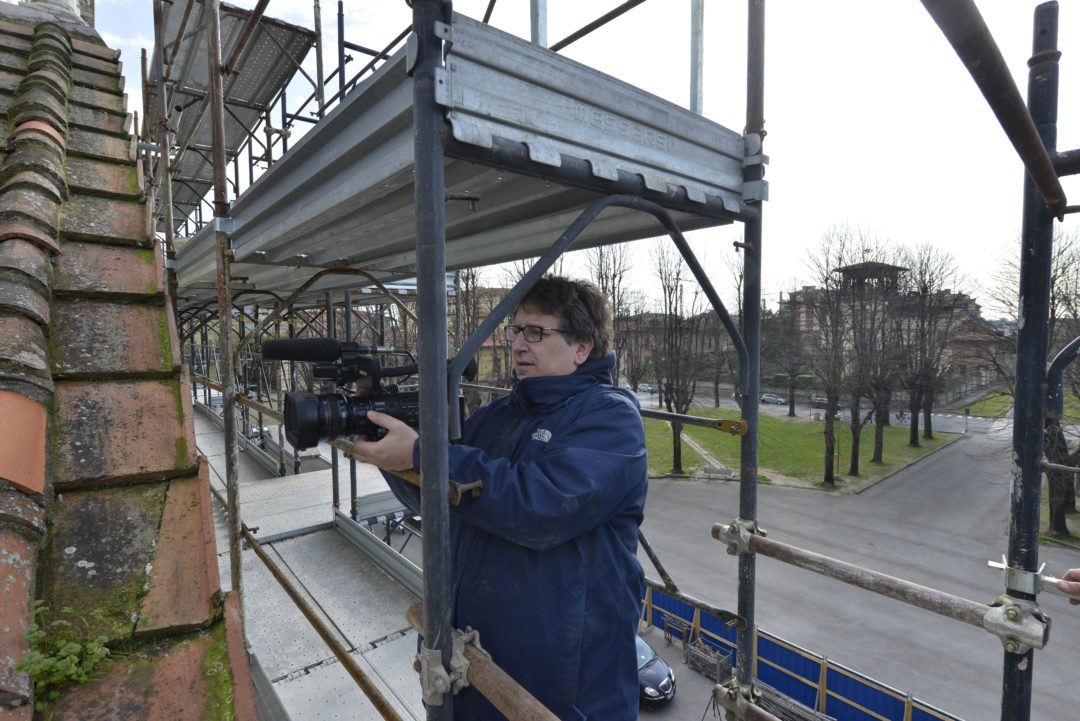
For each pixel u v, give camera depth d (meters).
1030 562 1.27
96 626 1.72
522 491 1.01
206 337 10.00
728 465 21.47
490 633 1.22
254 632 4.18
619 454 1.14
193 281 4.42
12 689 1.42
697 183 1.47
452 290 6.49
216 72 2.69
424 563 0.98
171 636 1.78
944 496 17.89
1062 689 8.20
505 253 2.46
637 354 26.03
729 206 1.57
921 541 14.12
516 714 0.94
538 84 1.07
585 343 1.38
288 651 3.97
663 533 14.39
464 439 1.58
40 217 3.24
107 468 2.23
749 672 1.84
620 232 1.94
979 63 0.68
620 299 23.84
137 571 1.94
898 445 25.22
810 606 10.70
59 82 5.06
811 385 34.22
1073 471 1.20
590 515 1.08
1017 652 1.23
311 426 1.07
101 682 1.59
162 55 4.58
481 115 0.98
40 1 6.39
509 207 1.77
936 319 23.16
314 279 3.00
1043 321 1.28
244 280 4.17
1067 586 1.20
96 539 2.00
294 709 3.43
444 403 0.95
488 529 1.03
